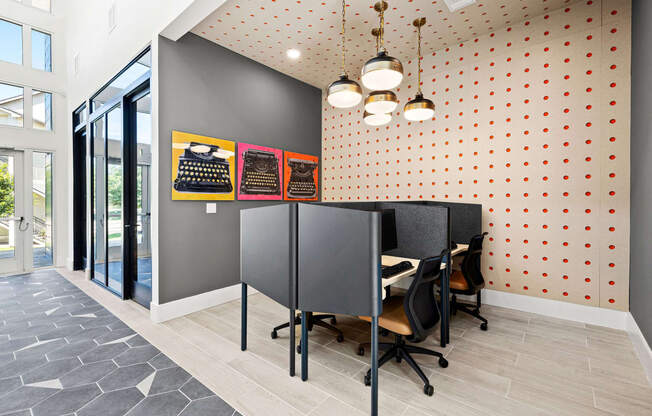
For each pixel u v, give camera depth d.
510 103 2.96
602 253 2.53
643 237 2.00
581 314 2.63
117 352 2.14
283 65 3.72
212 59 3.13
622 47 2.42
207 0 2.21
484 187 3.13
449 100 3.36
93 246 4.17
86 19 4.21
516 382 1.77
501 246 3.04
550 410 1.52
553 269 2.76
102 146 4.02
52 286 3.86
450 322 2.70
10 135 4.49
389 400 1.61
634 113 2.25
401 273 1.92
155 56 2.70
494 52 3.04
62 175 5.04
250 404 1.58
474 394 1.66
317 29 2.93
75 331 2.50
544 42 2.76
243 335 2.17
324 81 4.25
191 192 2.93
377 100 2.48
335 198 4.46
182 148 2.85
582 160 2.60
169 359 2.05
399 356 1.98
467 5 2.62
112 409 1.54
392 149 3.87
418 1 2.54
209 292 3.09
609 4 2.47
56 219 4.99
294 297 1.65
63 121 5.03
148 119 3.15
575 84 2.62
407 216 2.59
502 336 2.39
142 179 3.33
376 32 3.00
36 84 4.73
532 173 2.85
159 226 2.70
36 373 1.88
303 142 4.27
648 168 1.89
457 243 3.23
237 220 3.38
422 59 3.54
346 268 1.48
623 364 1.95
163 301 2.73
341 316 2.90
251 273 2.05
